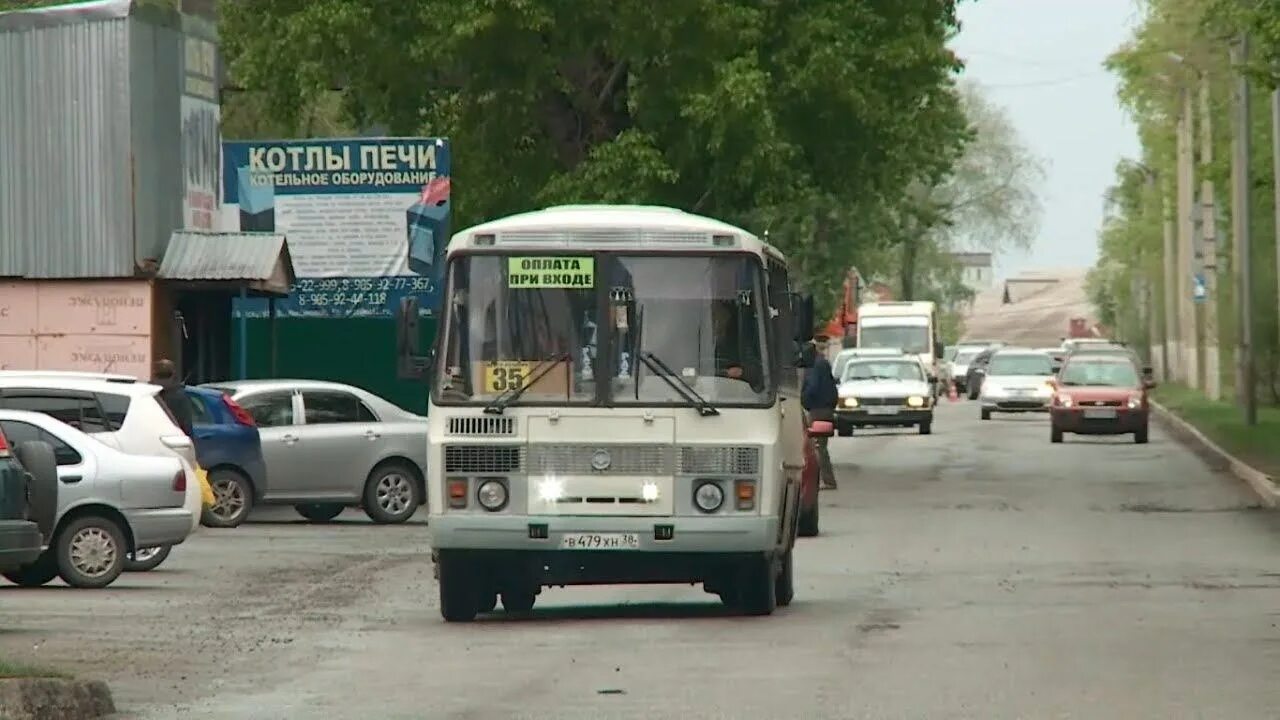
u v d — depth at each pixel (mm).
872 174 113188
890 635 44188
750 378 46719
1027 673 37812
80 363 91438
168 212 93812
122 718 33094
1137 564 62281
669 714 33000
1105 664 39125
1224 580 57219
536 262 47031
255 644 43312
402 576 59625
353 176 106625
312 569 61875
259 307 107312
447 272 47219
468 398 46594
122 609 50719
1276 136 122250
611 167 101625
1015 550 67312
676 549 46281
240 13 106625
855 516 82312
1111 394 142375
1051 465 118250
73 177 91312
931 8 110062
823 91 105688
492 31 99125
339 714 33375
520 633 45125
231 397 79375
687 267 47062
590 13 99125
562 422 46344
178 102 94688
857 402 155375
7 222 91875
